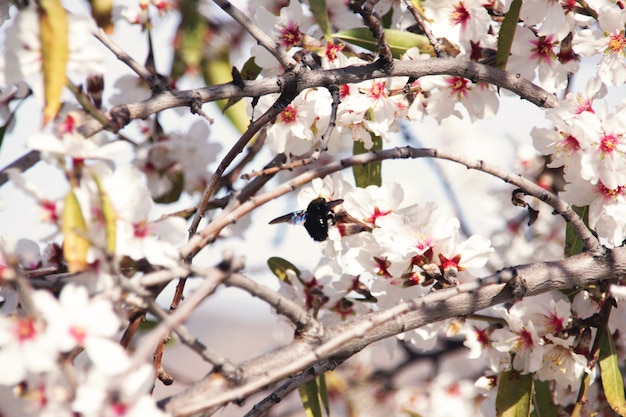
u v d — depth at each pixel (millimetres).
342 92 1965
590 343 1941
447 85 1979
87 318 1812
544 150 1950
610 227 1943
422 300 1856
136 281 1819
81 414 1812
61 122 1856
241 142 1913
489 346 1955
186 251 1848
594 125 1929
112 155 1833
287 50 1966
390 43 1977
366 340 1880
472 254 1922
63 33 1838
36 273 1873
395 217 1930
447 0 1978
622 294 1883
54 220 1836
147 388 1812
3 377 1808
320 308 1973
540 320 1941
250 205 1881
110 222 1822
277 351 1856
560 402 1978
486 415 1974
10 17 1928
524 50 1970
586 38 1959
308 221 1946
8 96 1913
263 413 1893
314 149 1989
